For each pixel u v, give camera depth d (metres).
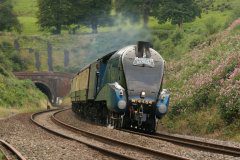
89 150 17.48
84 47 109.94
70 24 125.31
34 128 28.53
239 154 16.64
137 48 27.38
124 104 25.98
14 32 130.62
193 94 33.81
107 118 29.30
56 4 123.00
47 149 17.41
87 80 37.19
